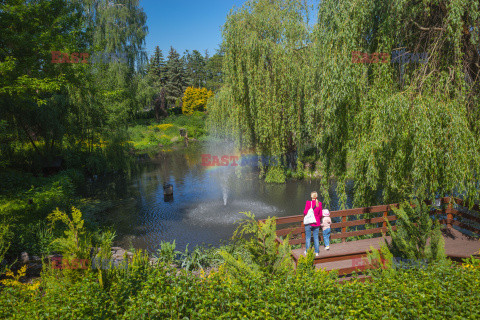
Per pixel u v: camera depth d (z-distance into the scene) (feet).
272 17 59.41
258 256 15.31
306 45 55.98
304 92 56.39
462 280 12.53
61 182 53.11
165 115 224.53
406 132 22.45
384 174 27.14
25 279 23.08
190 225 46.16
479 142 23.08
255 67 60.59
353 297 11.79
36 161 66.03
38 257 26.84
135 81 126.31
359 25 26.30
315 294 11.98
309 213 20.71
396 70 26.68
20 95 37.04
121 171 92.12
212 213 51.96
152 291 12.00
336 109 28.53
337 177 31.53
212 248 34.68
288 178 77.77
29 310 10.96
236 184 74.13
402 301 11.32
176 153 128.36
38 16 41.22
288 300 11.21
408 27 25.80
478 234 23.45
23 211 35.50
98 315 10.64
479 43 22.99
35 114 62.13
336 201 56.24
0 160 55.36
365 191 28.60
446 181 21.97
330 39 27.71
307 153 85.81
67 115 72.64
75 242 14.03
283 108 63.87
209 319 10.43
